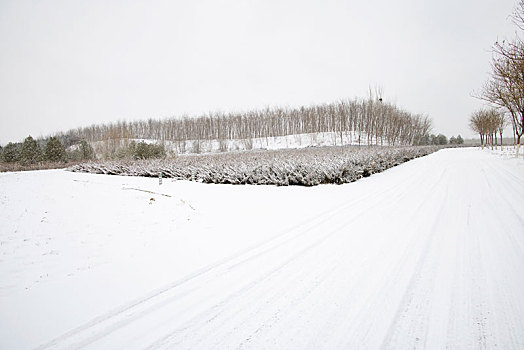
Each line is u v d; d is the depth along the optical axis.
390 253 3.86
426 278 3.13
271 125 68.06
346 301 2.78
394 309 2.61
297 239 4.65
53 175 19.25
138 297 3.11
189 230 5.61
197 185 12.17
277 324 2.49
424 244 4.10
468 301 2.67
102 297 3.14
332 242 4.40
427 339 2.20
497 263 3.40
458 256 3.65
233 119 68.06
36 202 8.98
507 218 5.12
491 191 7.62
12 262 4.21
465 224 4.91
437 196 7.35
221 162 14.45
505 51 11.70
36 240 5.22
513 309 2.52
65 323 2.68
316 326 2.43
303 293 2.98
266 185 11.03
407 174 12.53
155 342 2.34
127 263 4.09
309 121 64.62
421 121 60.00
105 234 5.54
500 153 25.41
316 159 11.95
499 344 2.11
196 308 2.83
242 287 3.19
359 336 2.28
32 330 2.58
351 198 7.70
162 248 4.64
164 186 12.29
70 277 3.68
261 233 5.11
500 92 15.76
